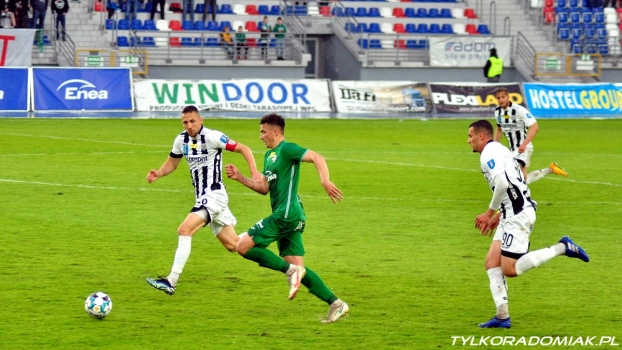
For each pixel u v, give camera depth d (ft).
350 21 241.55
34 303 47.39
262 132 45.32
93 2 223.30
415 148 129.80
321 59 243.40
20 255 58.59
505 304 43.98
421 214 77.00
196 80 191.93
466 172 104.37
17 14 205.57
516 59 239.30
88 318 44.88
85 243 62.75
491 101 205.36
